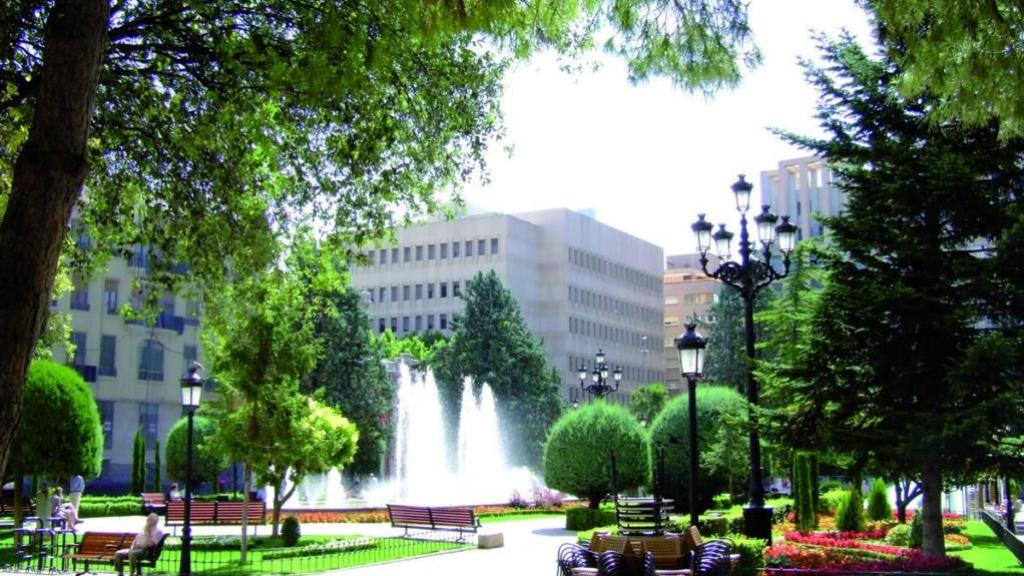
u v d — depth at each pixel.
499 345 65.69
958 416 14.68
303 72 10.21
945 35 8.39
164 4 12.28
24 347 6.56
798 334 18.39
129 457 52.47
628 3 8.65
